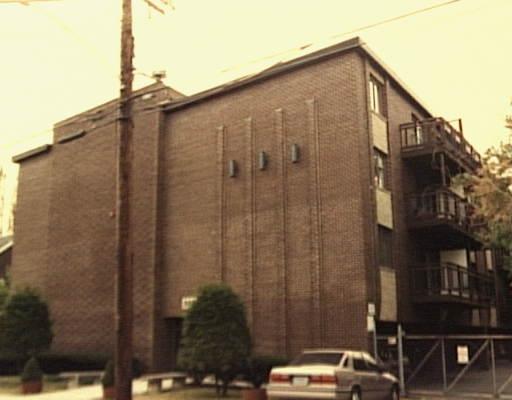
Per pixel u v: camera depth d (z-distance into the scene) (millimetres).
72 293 29547
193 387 21734
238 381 20281
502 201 18125
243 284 23938
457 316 29453
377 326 23203
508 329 37812
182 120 27438
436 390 20953
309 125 23406
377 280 21641
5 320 24125
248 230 24266
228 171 25375
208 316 18891
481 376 27062
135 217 27578
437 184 27453
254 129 24938
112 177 29156
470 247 30250
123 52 14688
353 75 22656
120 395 13008
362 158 22094
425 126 25922
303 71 24000
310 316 22000
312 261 22328
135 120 28484
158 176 27250
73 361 26359
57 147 32000
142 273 26719
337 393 14453
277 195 23734
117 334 13305
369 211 22000
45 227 31812
